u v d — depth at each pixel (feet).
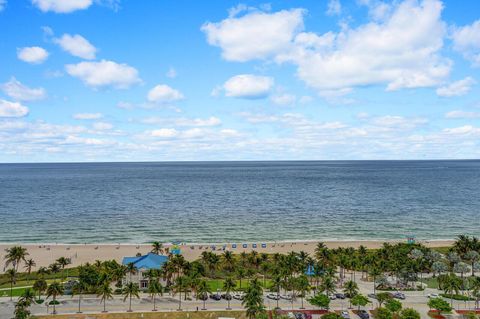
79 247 553.23
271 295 365.61
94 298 354.95
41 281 337.52
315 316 323.16
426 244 585.22
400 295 369.71
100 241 601.21
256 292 315.17
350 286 359.46
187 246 565.12
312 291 384.27
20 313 293.43
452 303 355.15
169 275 381.19
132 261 408.05
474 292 348.38
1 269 448.65
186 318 316.19
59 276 420.77
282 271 373.61
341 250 460.14
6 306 332.80
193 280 346.13
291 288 368.48
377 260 421.18
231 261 431.84
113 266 394.52
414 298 370.32
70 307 332.39
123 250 540.11
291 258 403.34
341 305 350.02
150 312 325.01
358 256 447.42
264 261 441.68
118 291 371.35
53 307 324.60
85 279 362.94
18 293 366.02
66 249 541.75
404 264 413.80
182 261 386.52
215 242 602.44
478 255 451.12
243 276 403.75
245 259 453.58
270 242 595.47
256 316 304.50
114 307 334.65
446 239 633.61
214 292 377.71
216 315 322.75
